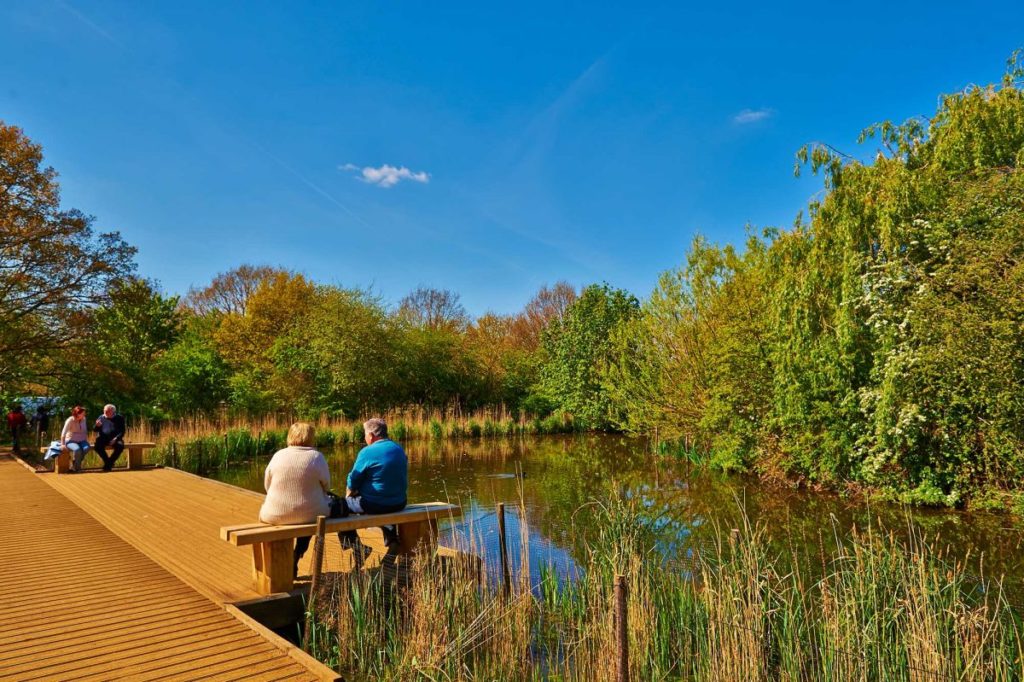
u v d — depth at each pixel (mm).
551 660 4910
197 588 5188
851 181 11617
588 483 13812
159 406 25359
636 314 29844
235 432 19484
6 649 3971
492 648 4809
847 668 4062
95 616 4566
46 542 6699
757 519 9977
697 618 4867
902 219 10844
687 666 4785
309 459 5234
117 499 9320
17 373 22203
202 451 17188
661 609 5168
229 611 4637
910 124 11836
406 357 32312
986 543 8273
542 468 16547
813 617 4801
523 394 35938
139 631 4301
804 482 13414
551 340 36625
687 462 17766
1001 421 9711
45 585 5246
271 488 5203
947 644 4043
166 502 9055
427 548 5707
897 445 10758
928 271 10750
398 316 33719
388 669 4441
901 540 8445
